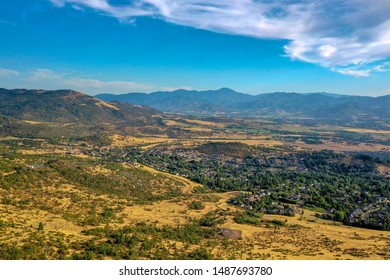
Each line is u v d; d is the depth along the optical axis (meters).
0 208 102.00
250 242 108.12
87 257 70.25
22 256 66.19
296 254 96.31
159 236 100.75
